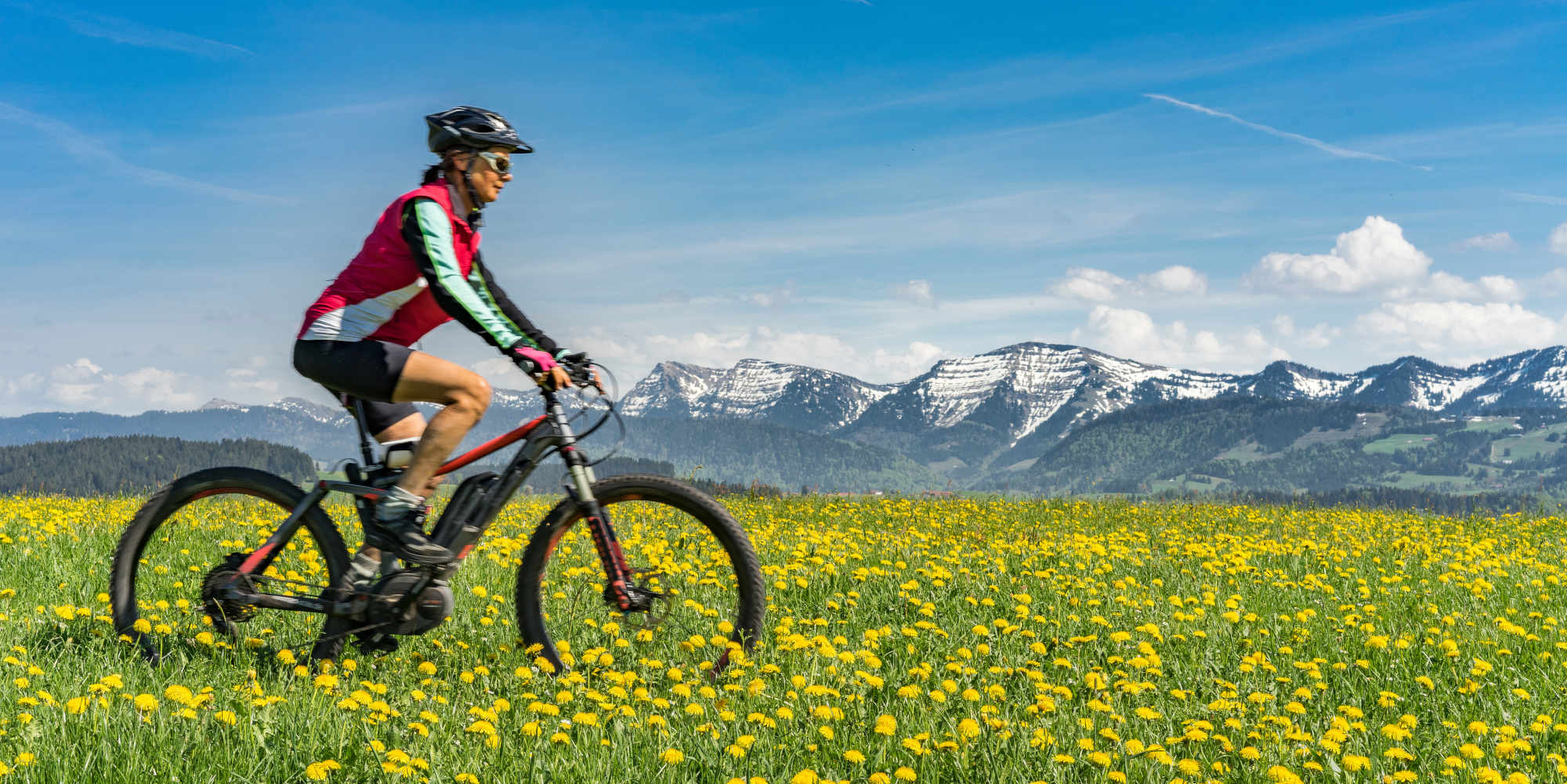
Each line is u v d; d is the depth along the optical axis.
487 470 4.39
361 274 4.11
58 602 5.66
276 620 5.03
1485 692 4.62
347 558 4.50
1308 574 8.23
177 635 4.62
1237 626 6.02
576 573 5.09
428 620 4.32
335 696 3.81
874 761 3.46
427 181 4.20
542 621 4.56
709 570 5.95
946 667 4.58
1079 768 3.47
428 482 4.26
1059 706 4.14
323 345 4.12
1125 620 6.09
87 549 7.65
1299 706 4.03
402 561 4.27
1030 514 16.36
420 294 4.21
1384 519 15.73
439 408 4.23
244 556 4.53
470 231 4.23
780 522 13.49
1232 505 18.23
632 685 4.10
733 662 4.38
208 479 4.70
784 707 3.76
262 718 3.47
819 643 4.54
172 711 3.46
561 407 4.41
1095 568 8.39
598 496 4.55
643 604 4.59
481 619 5.21
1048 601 6.59
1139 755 3.51
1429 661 5.09
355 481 4.41
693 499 4.57
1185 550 9.21
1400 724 3.88
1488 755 3.71
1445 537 12.93
